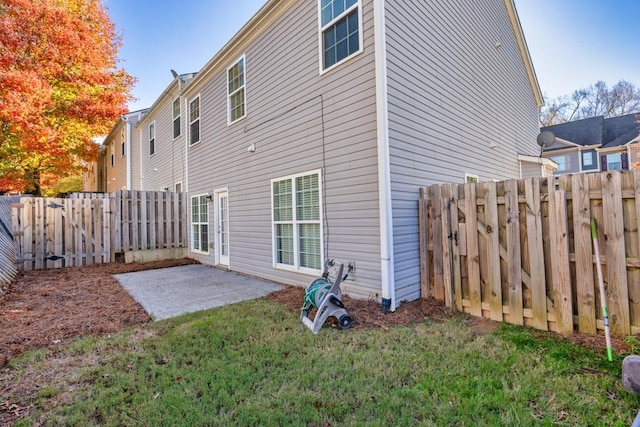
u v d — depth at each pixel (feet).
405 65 16.37
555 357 9.80
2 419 7.55
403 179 15.98
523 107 35.01
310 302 13.80
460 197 14.92
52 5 31.63
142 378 9.28
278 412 7.58
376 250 15.37
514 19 30.91
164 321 14.28
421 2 17.90
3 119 29.14
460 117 21.63
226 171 27.84
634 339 10.00
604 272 11.17
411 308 15.06
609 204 11.05
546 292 12.26
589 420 6.99
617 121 72.84
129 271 27.27
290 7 20.48
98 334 12.78
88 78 36.63
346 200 16.89
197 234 33.24
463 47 22.24
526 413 7.30
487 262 13.85
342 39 17.13
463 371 9.24
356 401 8.02
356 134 16.31
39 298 18.25
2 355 10.79
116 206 31.65
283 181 21.35
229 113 27.25
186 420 7.38
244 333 12.49
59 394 8.55
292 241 20.79
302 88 19.63
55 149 39.32
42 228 28.27
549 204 12.21
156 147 43.78
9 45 28.40
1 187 42.16
